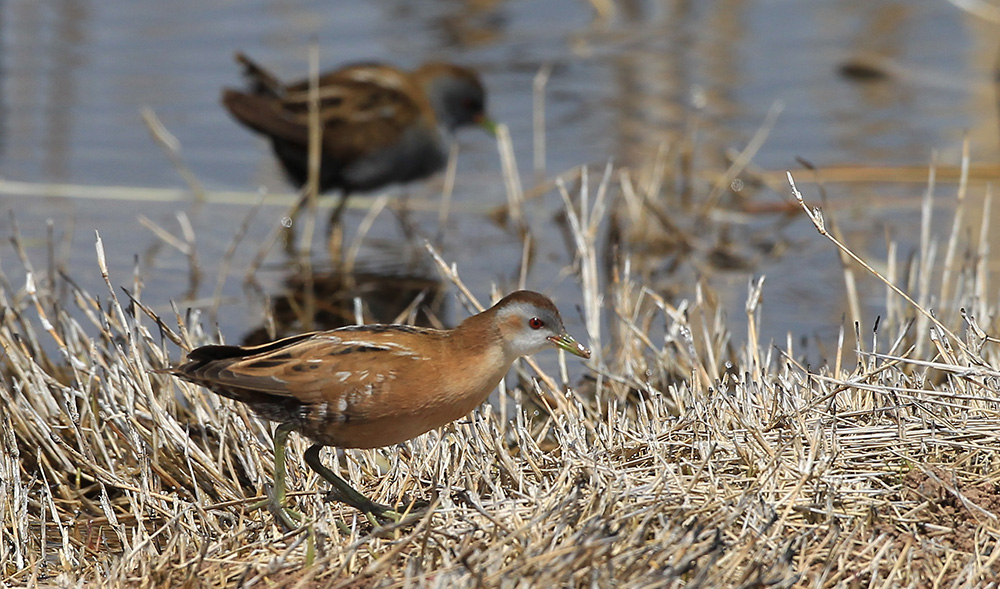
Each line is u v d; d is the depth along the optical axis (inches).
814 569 243.4
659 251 551.5
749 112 693.3
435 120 571.8
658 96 714.8
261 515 284.8
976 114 682.2
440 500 263.0
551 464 295.0
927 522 255.8
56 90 703.1
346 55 746.8
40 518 304.5
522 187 622.8
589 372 414.0
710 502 257.8
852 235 552.7
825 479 262.2
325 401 268.7
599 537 241.3
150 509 303.7
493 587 229.8
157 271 514.0
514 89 725.3
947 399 291.7
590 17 855.1
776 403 290.8
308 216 591.5
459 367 275.3
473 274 522.9
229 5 853.2
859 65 742.5
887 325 414.6
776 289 498.6
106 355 366.3
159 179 616.7
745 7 871.7
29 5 844.6
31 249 526.9
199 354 272.7
